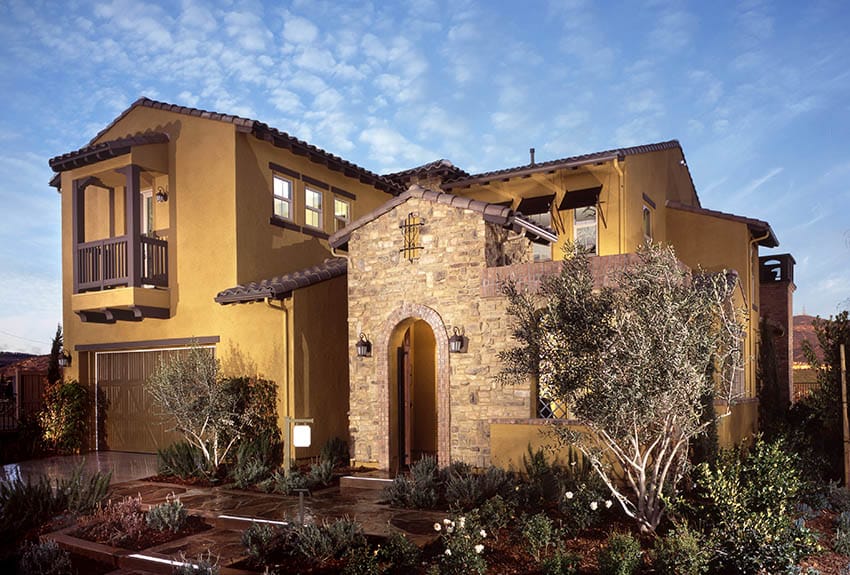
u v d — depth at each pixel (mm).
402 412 13750
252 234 16109
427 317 12922
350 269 14102
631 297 8094
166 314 16422
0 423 18844
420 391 16750
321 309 15406
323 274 15258
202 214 16125
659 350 7598
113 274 16188
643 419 7746
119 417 17750
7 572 8305
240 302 14820
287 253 17266
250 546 8086
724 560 7816
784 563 7613
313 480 12180
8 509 9766
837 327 14836
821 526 10227
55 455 17234
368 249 13898
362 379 13742
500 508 8938
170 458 13570
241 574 7555
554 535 8328
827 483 12547
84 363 18250
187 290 16250
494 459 11531
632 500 9898
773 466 9250
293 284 14438
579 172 17703
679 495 9547
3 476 14023
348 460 14344
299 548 8000
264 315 14984
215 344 15836
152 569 7949
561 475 10258
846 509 10992
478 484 10055
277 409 14648
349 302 14078
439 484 11078
